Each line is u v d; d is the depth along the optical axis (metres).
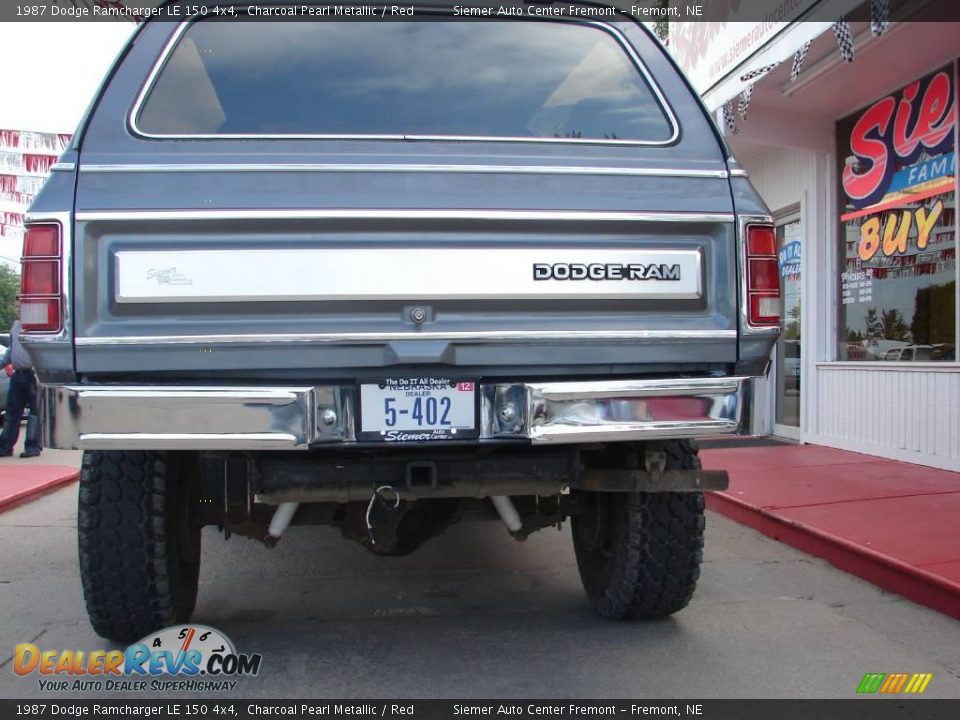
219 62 3.02
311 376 2.62
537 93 3.09
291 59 3.03
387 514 3.14
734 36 7.02
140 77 2.81
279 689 2.91
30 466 8.28
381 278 2.60
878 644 3.34
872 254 7.29
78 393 2.42
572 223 2.69
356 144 2.80
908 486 5.88
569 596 4.02
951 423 6.27
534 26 3.16
